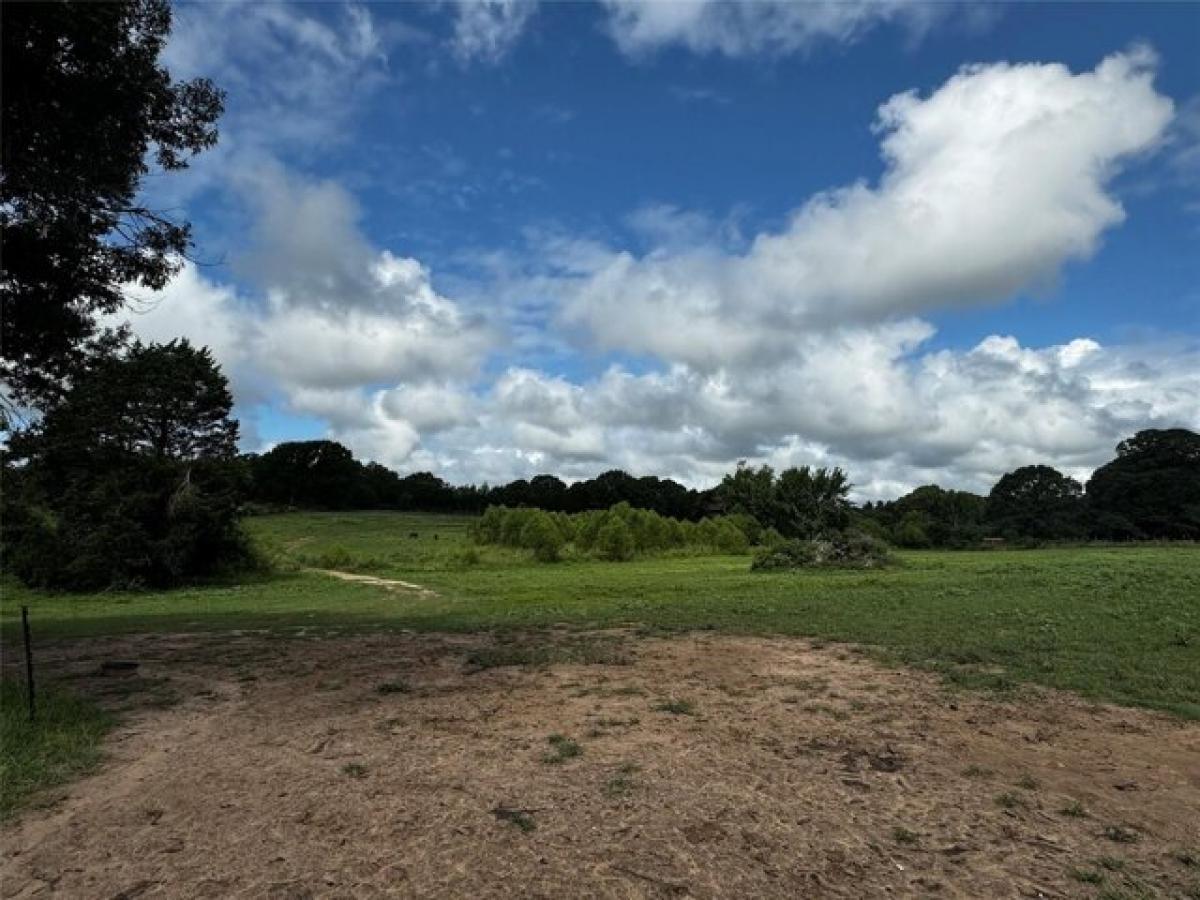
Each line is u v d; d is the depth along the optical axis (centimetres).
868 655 1221
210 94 1164
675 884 469
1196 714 843
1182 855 503
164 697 1016
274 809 593
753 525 7256
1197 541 7106
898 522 8119
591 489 10594
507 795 612
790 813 573
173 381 4556
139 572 3875
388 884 473
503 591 2805
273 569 4359
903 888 465
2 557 3759
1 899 466
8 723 808
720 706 905
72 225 1090
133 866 505
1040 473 8519
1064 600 1867
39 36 910
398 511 11231
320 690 1043
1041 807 584
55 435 3675
